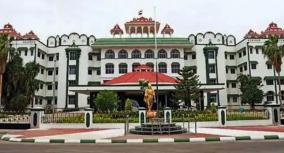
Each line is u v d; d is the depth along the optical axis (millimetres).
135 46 56812
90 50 61031
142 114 24172
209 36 61812
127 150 12359
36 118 24453
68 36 61656
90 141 15266
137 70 50062
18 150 12398
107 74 56688
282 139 16125
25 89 39500
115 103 31328
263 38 58219
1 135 18891
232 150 12070
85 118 24297
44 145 14312
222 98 58562
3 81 38438
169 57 57531
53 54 61500
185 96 38500
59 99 58938
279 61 40969
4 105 39531
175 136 17438
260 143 14492
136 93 45062
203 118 25500
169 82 44500
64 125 24328
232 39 63562
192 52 60781
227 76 62156
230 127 24047
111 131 21484
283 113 29219
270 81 56781
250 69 57094
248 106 52656
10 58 39156
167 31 62406
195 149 12516
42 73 59406
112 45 56750
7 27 62625
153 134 18531
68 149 12727
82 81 59625
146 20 61281
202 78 59906
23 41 56281
